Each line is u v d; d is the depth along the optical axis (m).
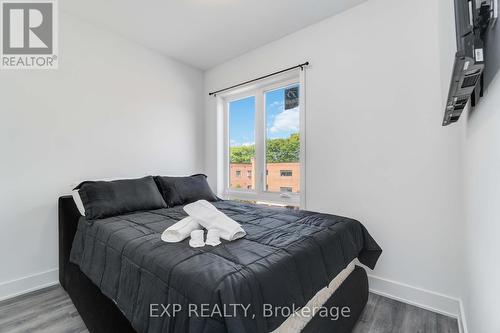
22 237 1.89
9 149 1.83
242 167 3.13
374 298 1.86
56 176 2.06
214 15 2.15
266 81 2.71
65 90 2.11
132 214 1.94
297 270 1.06
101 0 1.95
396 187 1.84
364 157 1.99
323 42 2.22
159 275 0.98
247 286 0.83
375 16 1.93
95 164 2.30
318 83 2.26
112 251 1.34
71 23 2.14
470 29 0.66
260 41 2.60
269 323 0.84
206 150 3.37
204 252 1.08
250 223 1.62
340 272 1.42
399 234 1.83
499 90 0.65
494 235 0.72
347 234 1.54
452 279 1.62
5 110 1.82
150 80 2.75
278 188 2.73
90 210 1.79
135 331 1.07
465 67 0.68
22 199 1.89
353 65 2.05
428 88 1.71
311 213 1.90
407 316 1.62
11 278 1.84
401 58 1.82
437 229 1.68
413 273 1.77
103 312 1.24
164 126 2.89
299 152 2.47
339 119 2.13
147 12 2.11
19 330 1.45
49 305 1.72
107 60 2.38
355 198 2.04
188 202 2.46
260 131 2.87
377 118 1.93
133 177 2.59
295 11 2.10
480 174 0.92
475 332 1.05
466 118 1.25
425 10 1.72
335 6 2.04
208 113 3.33
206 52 2.84
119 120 2.48
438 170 1.67
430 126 1.70
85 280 1.57
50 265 2.02
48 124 2.02
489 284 0.78
